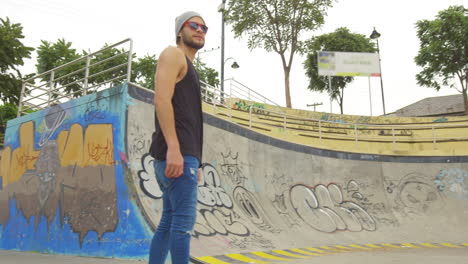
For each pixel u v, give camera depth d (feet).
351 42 137.28
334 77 143.43
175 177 6.17
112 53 98.27
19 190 32.19
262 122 60.44
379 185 47.50
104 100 26.05
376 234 38.63
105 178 24.09
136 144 24.30
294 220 36.73
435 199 46.75
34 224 29.09
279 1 95.20
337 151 47.52
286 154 42.78
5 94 59.00
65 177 27.22
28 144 32.48
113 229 22.34
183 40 7.50
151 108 26.30
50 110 30.89
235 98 64.80
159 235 6.89
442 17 107.24
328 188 44.57
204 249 21.66
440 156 49.93
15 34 60.54
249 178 37.37
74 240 24.70
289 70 94.73
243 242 25.53
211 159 33.86
